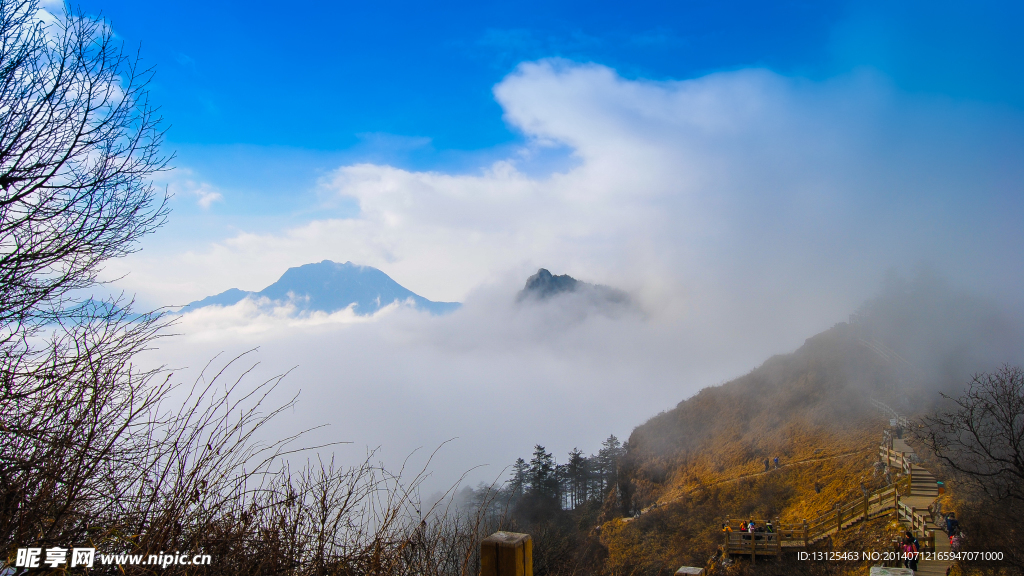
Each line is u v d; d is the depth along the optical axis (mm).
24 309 4016
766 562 20984
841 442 37219
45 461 2748
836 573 18359
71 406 2889
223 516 2893
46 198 4465
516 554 2777
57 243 4434
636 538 32375
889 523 20078
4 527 2598
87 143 4750
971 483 20016
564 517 38062
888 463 27156
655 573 26656
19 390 3105
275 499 3002
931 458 25234
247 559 2873
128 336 3539
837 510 23078
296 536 2982
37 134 4480
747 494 34438
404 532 3129
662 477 47500
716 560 22750
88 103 4781
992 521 16922
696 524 32500
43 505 2785
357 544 3057
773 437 43188
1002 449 19578
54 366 3148
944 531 18203
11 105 4395
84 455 2742
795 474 34812
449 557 3197
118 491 2859
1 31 4430
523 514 38969
